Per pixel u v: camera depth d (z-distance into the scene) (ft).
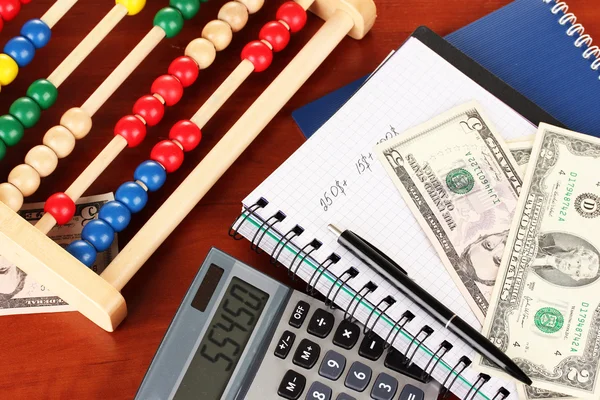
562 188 2.28
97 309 2.08
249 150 2.52
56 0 2.67
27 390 2.21
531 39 2.61
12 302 2.30
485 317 2.14
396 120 2.36
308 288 2.21
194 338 2.09
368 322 2.14
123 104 2.55
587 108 2.51
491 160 2.32
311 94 2.61
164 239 2.27
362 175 2.29
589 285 2.18
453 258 2.21
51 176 2.44
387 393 2.06
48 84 2.35
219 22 2.49
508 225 2.25
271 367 2.08
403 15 2.72
